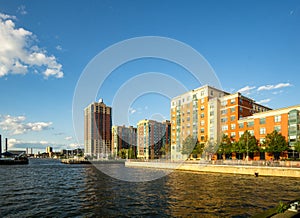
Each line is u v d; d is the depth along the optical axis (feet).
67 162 402.11
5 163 355.77
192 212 64.39
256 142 219.20
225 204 72.95
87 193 94.63
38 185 121.70
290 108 204.23
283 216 36.40
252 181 126.21
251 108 272.10
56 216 62.39
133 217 60.85
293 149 196.34
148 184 117.50
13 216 62.85
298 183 117.60
